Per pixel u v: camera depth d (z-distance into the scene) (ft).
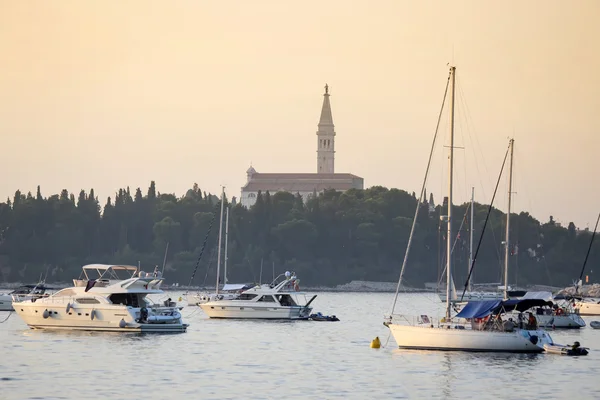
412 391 485.56
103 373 522.88
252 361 581.53
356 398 465.88
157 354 598.75
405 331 625.00
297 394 472.85
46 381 495.82
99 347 622.95
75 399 451.53
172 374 524.11
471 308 624.59
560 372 540.52
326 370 547.08
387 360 582.35
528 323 640.58
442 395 476.95
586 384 506.89
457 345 613.11
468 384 504.43
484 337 607.78
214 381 504.84
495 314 627.87
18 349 609.42
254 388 485.97
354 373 536.01
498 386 499.92
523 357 591.78
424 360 580.30
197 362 570.46
